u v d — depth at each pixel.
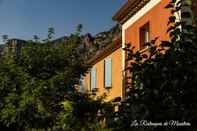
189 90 4.20
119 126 4.70
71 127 13.37
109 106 5.70
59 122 13.82
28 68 15.37
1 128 16.20
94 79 24.97
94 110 12.98
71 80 15.17
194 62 4.37
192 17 4.89
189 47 4.48
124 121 4.64
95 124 11.48
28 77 14.99
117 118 4.77
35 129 14.78
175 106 4.23
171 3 5.18
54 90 14.65
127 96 4.73
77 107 13.41
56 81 14.71
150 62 4.68
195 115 4.07
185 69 4.29
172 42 4.66
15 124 16.02
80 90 15.50
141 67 4.69
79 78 15.75
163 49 4.84
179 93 4.27
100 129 6.29
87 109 13.09
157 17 15.05
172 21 4.95
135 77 4.70
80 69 15.83
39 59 15.49
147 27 16.72
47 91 14.55
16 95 14.88
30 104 14.41
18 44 16.45
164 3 14.45
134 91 4.61
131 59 5.10
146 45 5.11
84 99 14.52
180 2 5.09
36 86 14.60
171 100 4.28
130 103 4.61
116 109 5.12
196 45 4.50
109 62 22.20
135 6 16.95
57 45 16.19
